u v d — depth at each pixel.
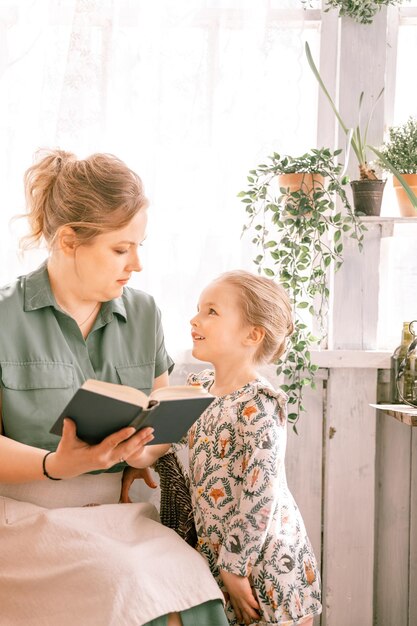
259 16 2.28
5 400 1.71
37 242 1.84
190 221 2.31
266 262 2.33
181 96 2.28
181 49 2.28
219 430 1.80
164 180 2.29
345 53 2.30
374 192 2.24
